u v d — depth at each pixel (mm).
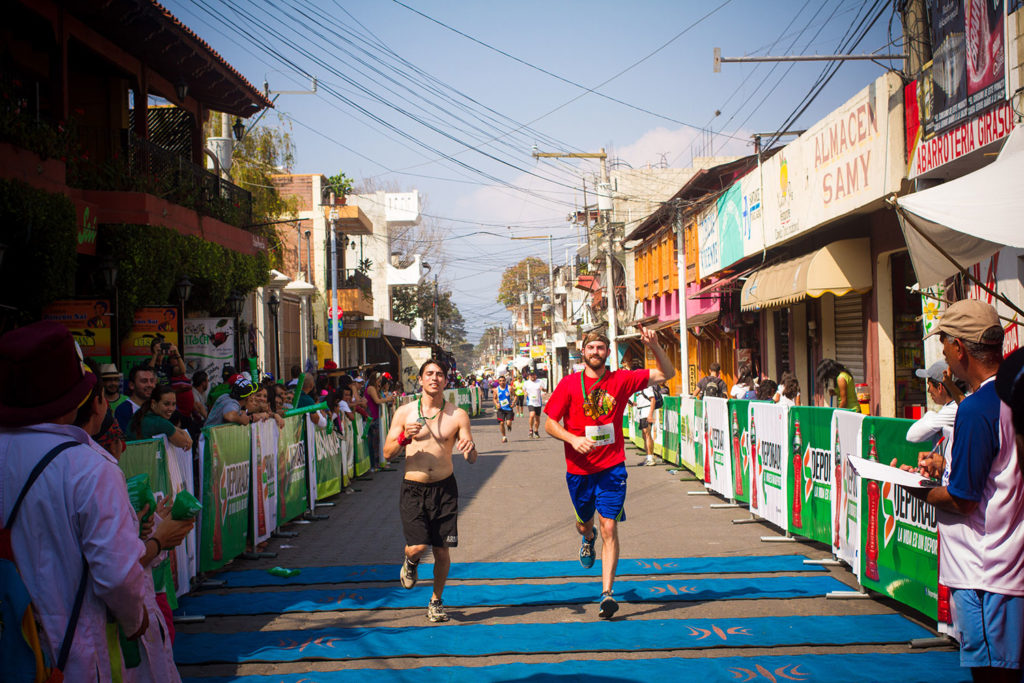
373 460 16594
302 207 35719
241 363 17828
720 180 24141
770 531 9094
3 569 2391
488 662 5152
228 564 8109
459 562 7891
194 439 8000
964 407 3338
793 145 15625
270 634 5785
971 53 9562
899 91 11312
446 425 6227
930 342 11117
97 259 13672
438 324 66750
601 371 6258
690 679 4711
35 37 13797
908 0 11102
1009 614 3297
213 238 16812
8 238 10938
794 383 11305
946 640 5242
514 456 18797
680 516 10148
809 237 16125
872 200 12164
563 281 64812
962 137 9875
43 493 2447
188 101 18234
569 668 4961
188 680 4898
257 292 24125
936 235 6559
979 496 3305
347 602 6605
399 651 5332
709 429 12008
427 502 6152
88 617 2457
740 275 18844
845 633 5480
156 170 15289
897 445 5906
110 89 15961
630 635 5566
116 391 7492
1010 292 8992
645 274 35281
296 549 8883
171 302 16609
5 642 2355
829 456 7457
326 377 17172
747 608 6152
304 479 10859
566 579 7176
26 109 11617
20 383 2512
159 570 5504
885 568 6012
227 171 20328
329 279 35500
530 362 72375
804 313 18469
